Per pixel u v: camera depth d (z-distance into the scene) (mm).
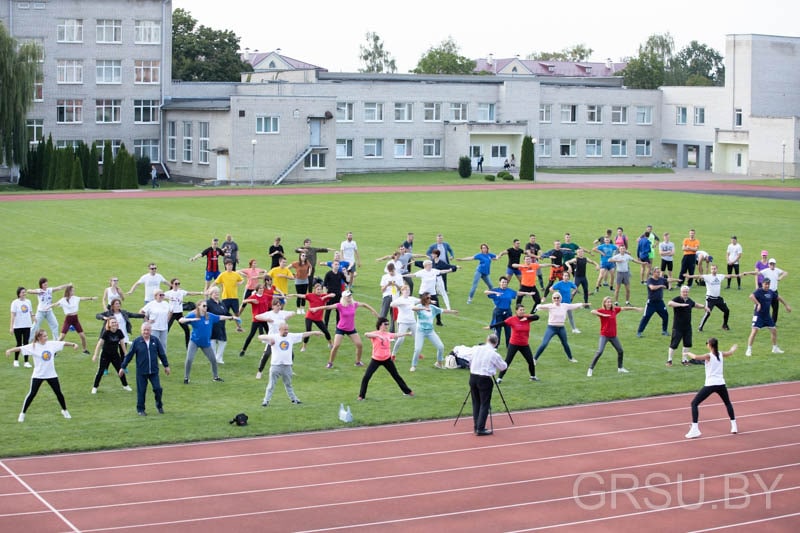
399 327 26703
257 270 32031
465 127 100500
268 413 22297
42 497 17266
